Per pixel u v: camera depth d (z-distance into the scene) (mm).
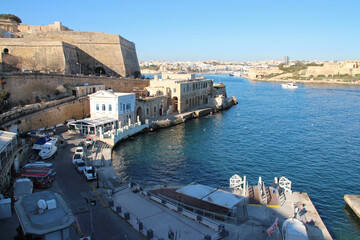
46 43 96938
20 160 44406
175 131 84688
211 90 139625
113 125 71250
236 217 32625
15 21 128000
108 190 35812
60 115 73500
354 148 69500
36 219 20078
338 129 89688
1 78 64500
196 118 107062
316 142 74688
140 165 55344
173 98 107312
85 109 83875
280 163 58531
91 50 112688
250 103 151750
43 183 36969
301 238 26297
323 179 50469
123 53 118812
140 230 28422
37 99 75062
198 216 30781
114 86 103375
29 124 61438
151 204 34531
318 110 126562
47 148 49562
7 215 28281
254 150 67188
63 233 20453
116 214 31656
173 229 29188
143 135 78750
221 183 48062
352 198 40562
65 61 97188
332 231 34219
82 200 34469
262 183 42094
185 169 54062
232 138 77875
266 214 33688
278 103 150750
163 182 47438
